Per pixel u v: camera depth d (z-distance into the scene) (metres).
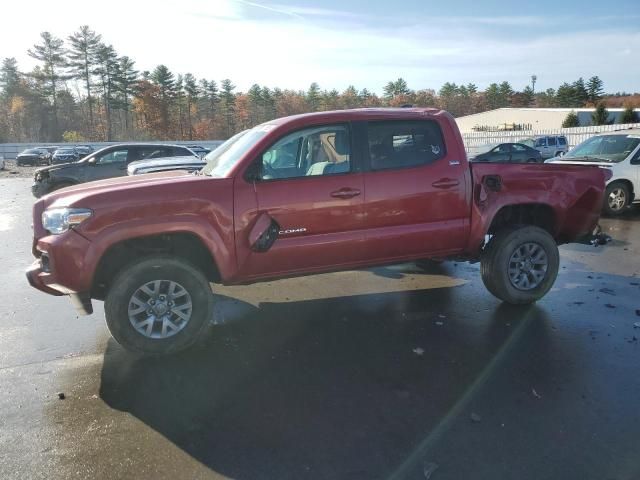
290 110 106.00
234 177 4.34
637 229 9.82
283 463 2.85
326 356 4.24
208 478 2.74
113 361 4.22
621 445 2.97
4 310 5.54
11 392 3.69
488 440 3.03
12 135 83.00
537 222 5.60
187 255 4.56
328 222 4.57
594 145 12.29
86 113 87.75
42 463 2.87
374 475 2.74
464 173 4.98
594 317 5.04
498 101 108.62
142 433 3.16
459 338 4.56
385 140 4.81
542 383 3.71
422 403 3.46
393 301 5.65
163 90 87.81
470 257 5.41
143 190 4.11
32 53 81.81
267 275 4.57
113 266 4.36
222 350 4.40
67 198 4.16
